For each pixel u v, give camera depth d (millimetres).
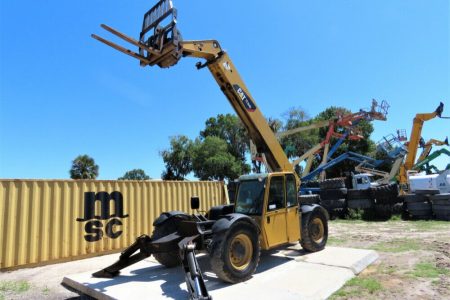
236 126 46469
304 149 39312
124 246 10172
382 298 4922
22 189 8422
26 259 8258
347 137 24375
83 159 45156
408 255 7570
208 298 4473
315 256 7176
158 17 6098
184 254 4984
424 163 24891
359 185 22375
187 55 6555
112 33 5473
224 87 7109
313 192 20500
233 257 5578
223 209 7453
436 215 14820
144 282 5863
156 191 11297
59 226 8953
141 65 6262
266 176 6551
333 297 5051
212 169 40938
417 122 23094
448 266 6461
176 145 45406
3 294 6309
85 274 6559
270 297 4836
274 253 7598
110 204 10062
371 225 14094
